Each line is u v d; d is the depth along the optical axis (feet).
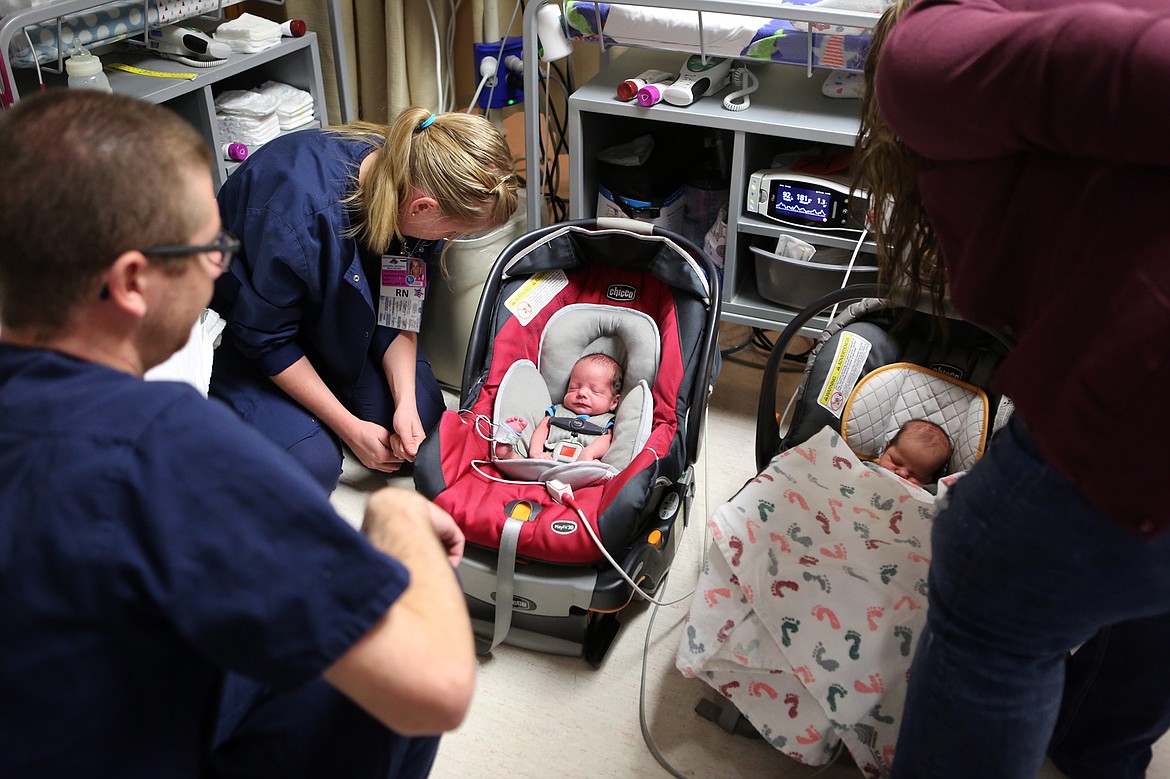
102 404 2.10
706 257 5.56
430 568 2.50
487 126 5.10
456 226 5.20
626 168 6.73
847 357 5.21
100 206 2.05
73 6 5.30
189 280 2.30
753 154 6.33
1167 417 2.36
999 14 2.52
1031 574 2.86
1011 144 2.59
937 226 3.18
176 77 6.30
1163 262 2.31
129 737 2.19
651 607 5.42
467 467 5.22
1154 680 3.89
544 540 4.67
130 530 2.05
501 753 4.57
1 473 2.08
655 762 4.56
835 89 6.07
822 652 4.26
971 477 3.13
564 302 6.15
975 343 5.28
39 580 2.03
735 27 5.85
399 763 3.00
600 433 5.85
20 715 2.07
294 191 5.11
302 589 2.12
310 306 5.55
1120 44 2.17
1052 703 3.20
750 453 6.56
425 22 7.91
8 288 2.14
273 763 2.83
